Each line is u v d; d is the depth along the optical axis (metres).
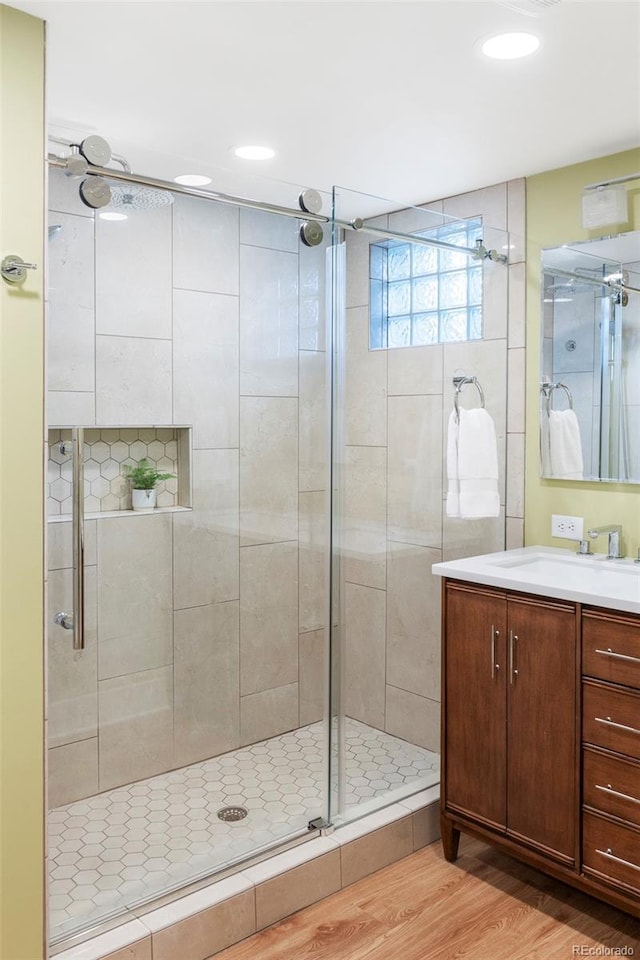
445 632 2.62
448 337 2.87
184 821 2.26
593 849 2.21
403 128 2.50
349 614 2.64
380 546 2.73
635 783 2.10
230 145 2.68
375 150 2.71
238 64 2.07
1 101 1.80
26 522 1.90
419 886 2.50
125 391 2.09
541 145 2.64
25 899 1.93
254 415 2.38
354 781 2.68
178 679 2.24
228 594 2.35
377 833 2.58
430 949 2.19
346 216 2.54
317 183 3.10
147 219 2.11
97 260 2.02
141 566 2.16
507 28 1.87
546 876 2.55
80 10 1.80
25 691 1.92
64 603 2.01
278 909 2.31
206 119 2.45
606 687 2.15
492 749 2.47
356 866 2.52
